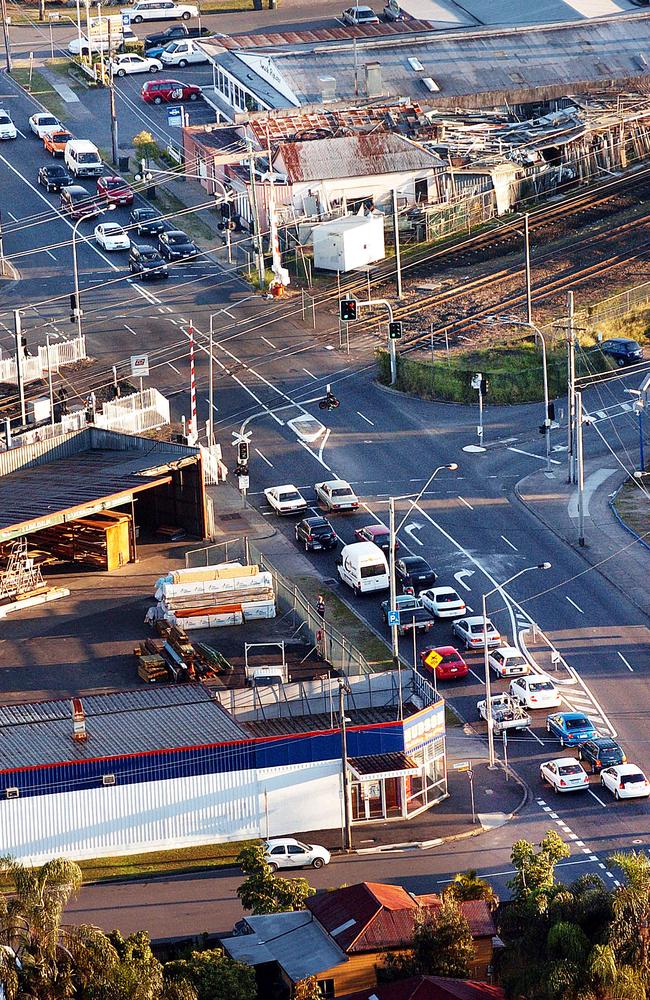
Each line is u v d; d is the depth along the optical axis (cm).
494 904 12206
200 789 14000
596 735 15288
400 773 14212
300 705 15025
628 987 11138
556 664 16550
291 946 11875
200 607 17112
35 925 11069
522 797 14612
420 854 13862
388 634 17100
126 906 13188
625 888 11650
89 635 16962
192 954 11569
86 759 13762
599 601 17625
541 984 11256
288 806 14175
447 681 16300
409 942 11738
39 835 13738
